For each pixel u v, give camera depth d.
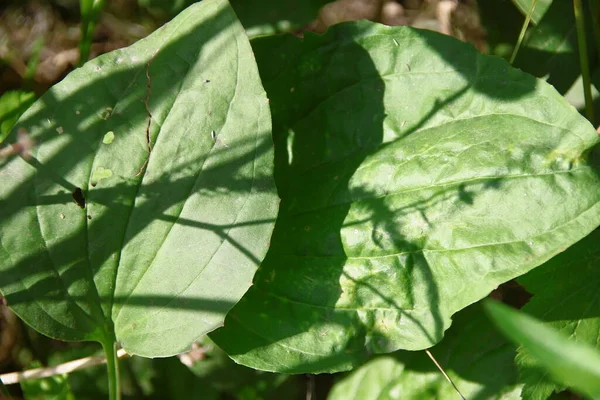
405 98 0.74
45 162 0.70
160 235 0.71
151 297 0.71
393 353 0.76
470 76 0.73
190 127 0.71
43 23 0.84
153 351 0.70
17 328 0.79
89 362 0.75
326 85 0.75
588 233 0.70
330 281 0.73
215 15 0.71
